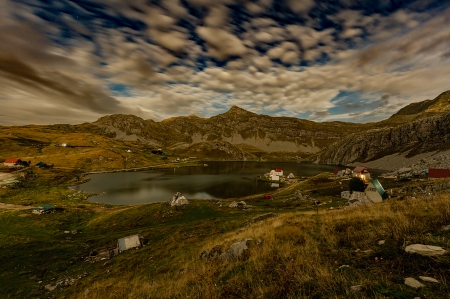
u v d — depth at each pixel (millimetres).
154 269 23688
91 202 98562
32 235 52500
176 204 69250
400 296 4941
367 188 57594
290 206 74062
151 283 16156
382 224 10719
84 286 25172
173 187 137625
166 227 48812
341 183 111000
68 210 74688
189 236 38906
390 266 6672
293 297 6148
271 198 96000
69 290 24875
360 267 7102
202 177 182750
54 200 96438
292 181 164000
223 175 197500
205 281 9852
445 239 7441
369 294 5352
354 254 8383
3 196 97188
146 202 101562
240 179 173750
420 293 4910
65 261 36719
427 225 9086
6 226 58719
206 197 110250
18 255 38969
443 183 51562
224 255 14664
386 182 102188
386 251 7672
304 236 12469
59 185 132875
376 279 5992
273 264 9484
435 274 5645
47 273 32031
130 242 39500
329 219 15945
